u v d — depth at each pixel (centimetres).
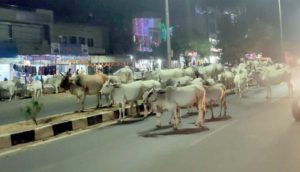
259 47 5981
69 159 996
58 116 1716
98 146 1138
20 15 4381
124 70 2075
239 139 1102
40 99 2994
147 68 4859
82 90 1855
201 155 938
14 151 1150
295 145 991
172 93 1293
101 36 5531
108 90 1631
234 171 790
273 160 857
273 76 2084
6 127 1488
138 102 1969
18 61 3625
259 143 1035
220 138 1131
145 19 5809
